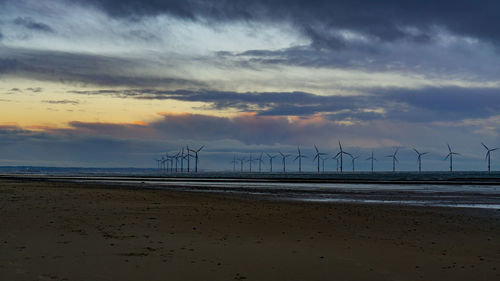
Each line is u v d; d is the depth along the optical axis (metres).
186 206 32.91
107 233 19.16
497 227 25.30
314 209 33.50
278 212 30.33
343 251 16.81
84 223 21.89
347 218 27.86
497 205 42.19
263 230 21.75
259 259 14.97
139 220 23.84
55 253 14.74
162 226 21.95
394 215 30.52
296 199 47.19
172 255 15.12
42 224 21.00
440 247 18.30
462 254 16.81
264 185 91.06
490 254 16.89
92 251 15.27
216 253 15.74
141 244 16.88
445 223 26.62
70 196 39.22
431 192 66.00
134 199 38.47
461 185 98.44
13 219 22.25
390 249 17.50
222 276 12.62
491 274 13.61
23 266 12.84
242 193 57.53
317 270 13.66
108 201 35.38
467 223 26.97
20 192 43.12
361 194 59.09
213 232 20.62
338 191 66.94
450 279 12.98
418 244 18.94
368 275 13.23
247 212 29.70
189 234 19.80
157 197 42.12
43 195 39.41
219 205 34.78
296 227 23.14
